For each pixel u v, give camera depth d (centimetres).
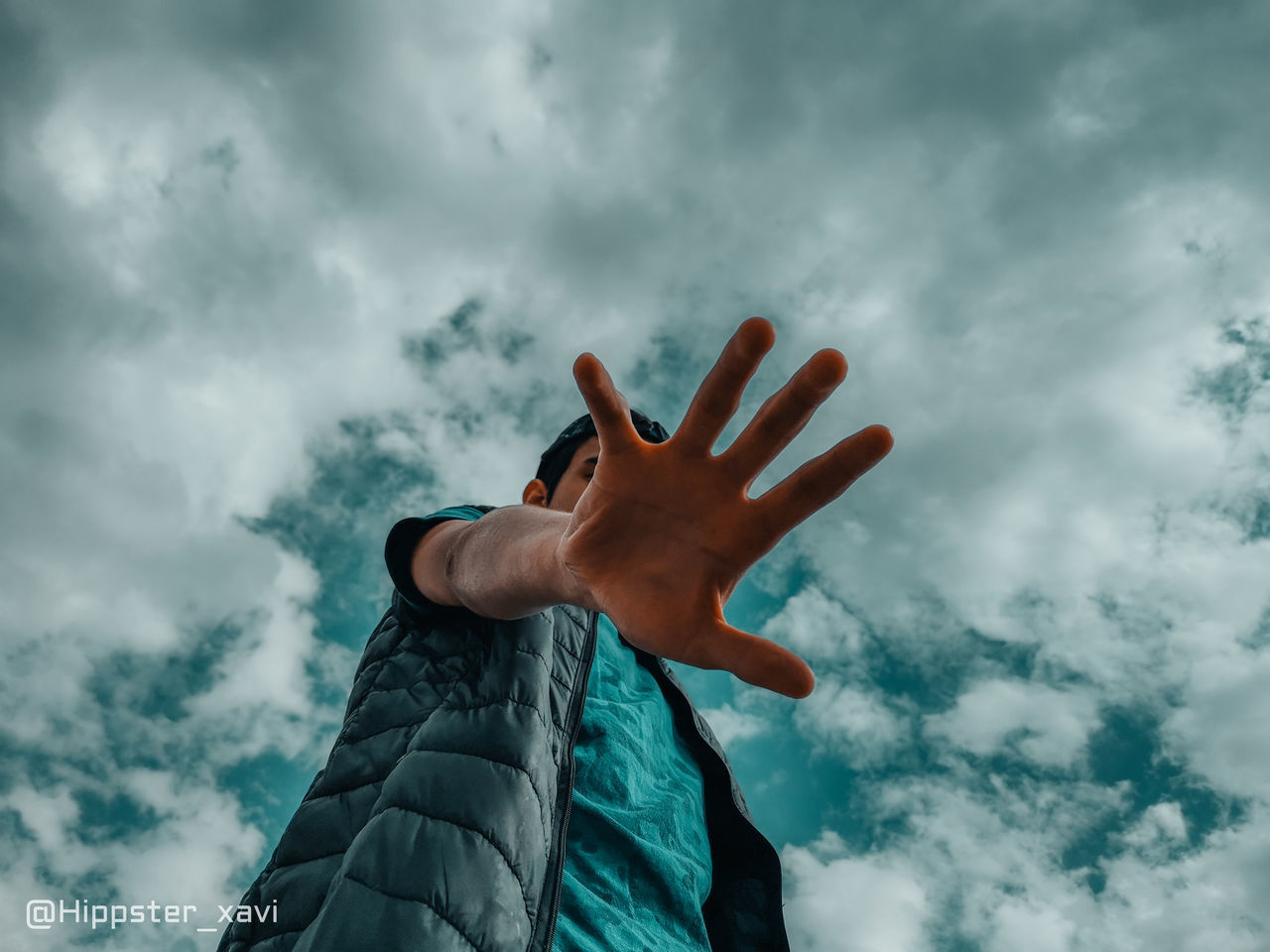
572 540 52
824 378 47
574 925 71
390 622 93
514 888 65
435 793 68
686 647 50
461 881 63
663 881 79
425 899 61
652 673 107
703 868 88
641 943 73
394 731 79
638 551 51
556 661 82
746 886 100
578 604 60
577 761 84
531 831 68
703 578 50
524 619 82
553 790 74
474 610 74
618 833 79
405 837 65
